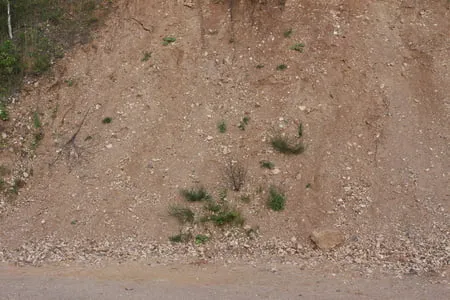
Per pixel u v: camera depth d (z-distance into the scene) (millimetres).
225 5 9695
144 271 6027
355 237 6652
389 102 8117
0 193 7887
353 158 7621
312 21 9133
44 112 8844
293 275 5809
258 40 9148
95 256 6605
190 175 7684
